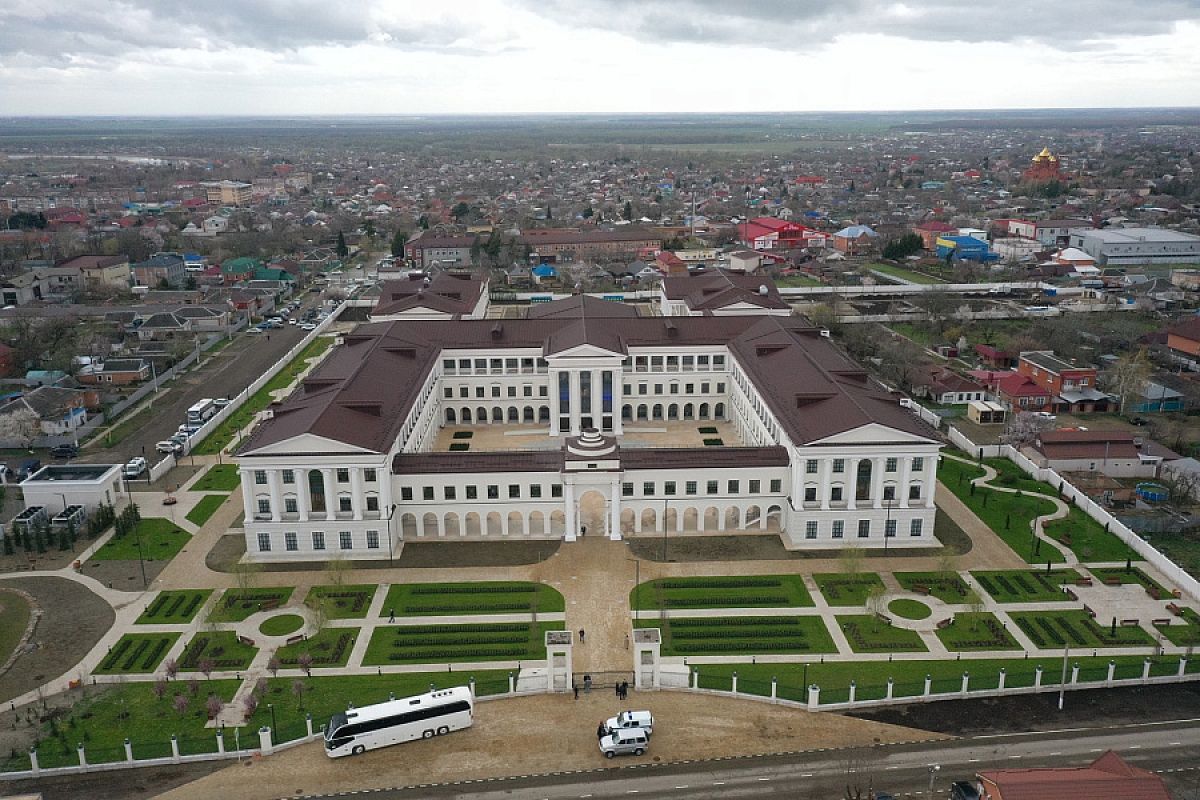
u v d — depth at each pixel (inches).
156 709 3951.8
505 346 7406.5
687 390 7564.0
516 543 5506.9
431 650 4399.6
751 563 5236.2
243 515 5871.1
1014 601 4798.2
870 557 5290.4
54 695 4069.9
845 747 3705.7
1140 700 3993.6
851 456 5295.3
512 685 4065.0
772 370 6510.8
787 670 4212.6
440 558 5329.7
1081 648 4365.2
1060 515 5782.5
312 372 6653.5
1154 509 5841.5
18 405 7126.0
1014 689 4042.8
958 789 3324.3
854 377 6259.8
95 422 7519.7
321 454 5201.8
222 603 4805.6
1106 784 3021.7
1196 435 7111.2
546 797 3447.3
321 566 5231.3
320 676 4190.5
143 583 5032.0
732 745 3720.5
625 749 3646.7
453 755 3676.2
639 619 4667.8
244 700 3998.5
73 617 4704.7
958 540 5462.6
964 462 6658.5
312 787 3506.4
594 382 7022.6
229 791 3489.2
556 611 4744.1
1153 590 4849.9
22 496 6166.3
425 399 6727.4
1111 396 7701.8
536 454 5595.5
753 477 5551.2
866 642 4434.1
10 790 3486.7
